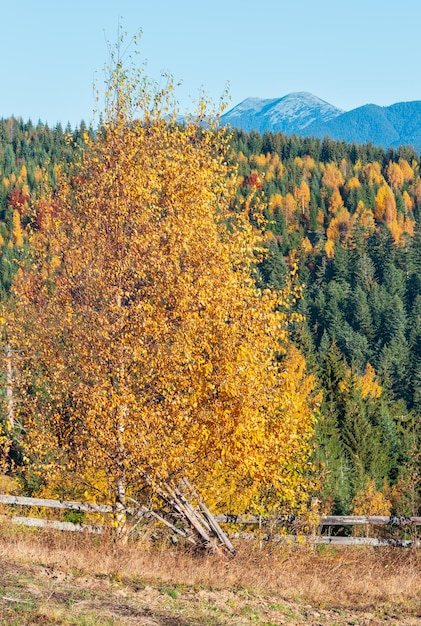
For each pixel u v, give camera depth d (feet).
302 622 38.58
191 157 55.93
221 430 48.73
